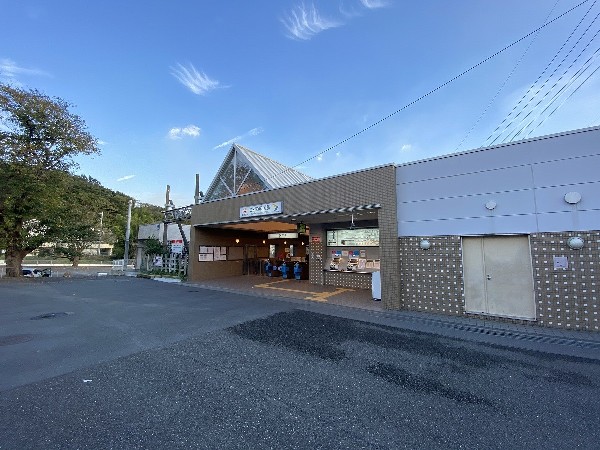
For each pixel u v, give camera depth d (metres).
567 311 6.48
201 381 3.91
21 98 16.75
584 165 6.47
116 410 3.17
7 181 16.42
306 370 4.30
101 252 55.78
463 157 7.96
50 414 3.07
